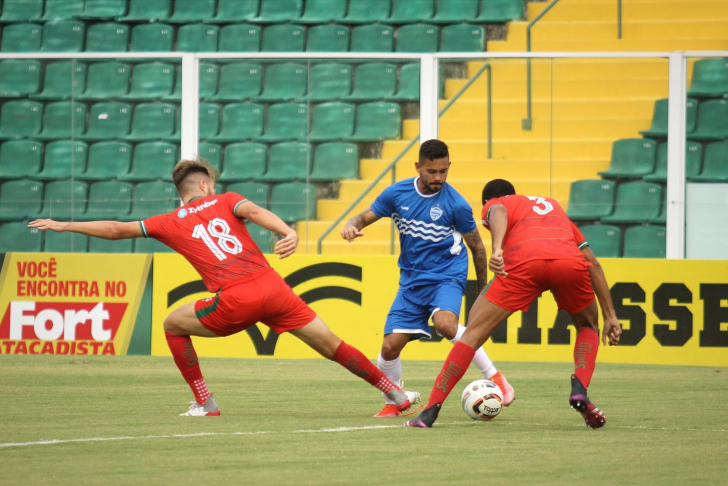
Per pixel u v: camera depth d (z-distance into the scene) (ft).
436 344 116.26
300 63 138.92
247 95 138.00
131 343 118.42
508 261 61.62
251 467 47.78
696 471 46.96
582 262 61.16
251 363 112.37
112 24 185.68
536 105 136.98
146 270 118.32
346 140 137.69
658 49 170.91
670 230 129.59
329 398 82.33
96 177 139.95
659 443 55.93
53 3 190.60
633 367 108.99
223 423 64.75
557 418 69.15
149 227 66.23
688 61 133.80
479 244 74.38
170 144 139.85
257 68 138.10
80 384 91.45
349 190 136.87
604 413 72.18
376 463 48.93
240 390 88.12
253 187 137.80
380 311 115.34
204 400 69.41
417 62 138.92
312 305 116.57
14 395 82.99
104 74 141.69
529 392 87.71
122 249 136.46
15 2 190.80
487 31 179.42
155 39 184.44
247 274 65.62
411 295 73.41
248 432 60.03
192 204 67.10
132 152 139.95
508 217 62.54
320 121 138.31
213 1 187.42
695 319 111.04
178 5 188.34
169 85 140.67
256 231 134.31
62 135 141.38
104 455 51.21
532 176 136.67
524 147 136.98
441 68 139.03
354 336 115.75
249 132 138.00
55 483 43.62
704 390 88.43
